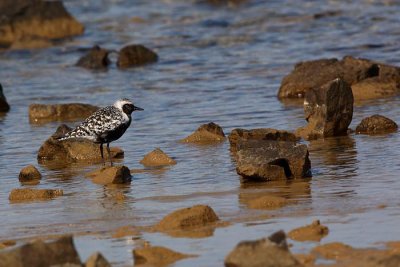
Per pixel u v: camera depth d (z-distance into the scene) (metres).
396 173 13.55
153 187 13.85
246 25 34.78
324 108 16.89
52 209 12.84
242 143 14.26
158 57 29.56
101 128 15.75
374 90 20.86
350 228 10.69
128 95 23.59
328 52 28.14
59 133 17.30
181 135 18.06
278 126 18.28
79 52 32.25
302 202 12.18
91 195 13.58
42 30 35.66
